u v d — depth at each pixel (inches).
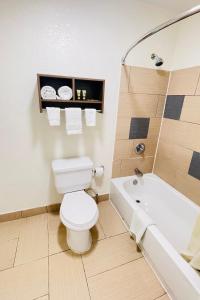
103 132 76.3
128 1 61.7
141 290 50.9
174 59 75.5
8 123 61.2
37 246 62.8
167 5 65.7
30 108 62.0
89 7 58.0
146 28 67.5
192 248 48.3
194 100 66.7
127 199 71.7
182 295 44.8
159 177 91.0
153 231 55.4
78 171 68.6
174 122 77.8
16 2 50.7
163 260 50.9
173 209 78.7
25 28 53.6
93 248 63.2
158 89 78.7
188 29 67.4
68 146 72.7
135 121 80.3
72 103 66.9
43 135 67.2
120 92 72.6
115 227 73.2
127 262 58.7
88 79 59.9
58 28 56.8
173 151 80.0
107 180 87.4
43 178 73.7
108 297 48.8
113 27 62.9
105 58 65.7
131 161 88.1
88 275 54.0
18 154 66.4
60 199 79.9
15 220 74.4
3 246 62.1
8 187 69.6
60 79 62.3
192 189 71.7
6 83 56.8
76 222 53.9
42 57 57.9
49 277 52.8
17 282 51.1
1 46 53.0
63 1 54.7
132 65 70.4
